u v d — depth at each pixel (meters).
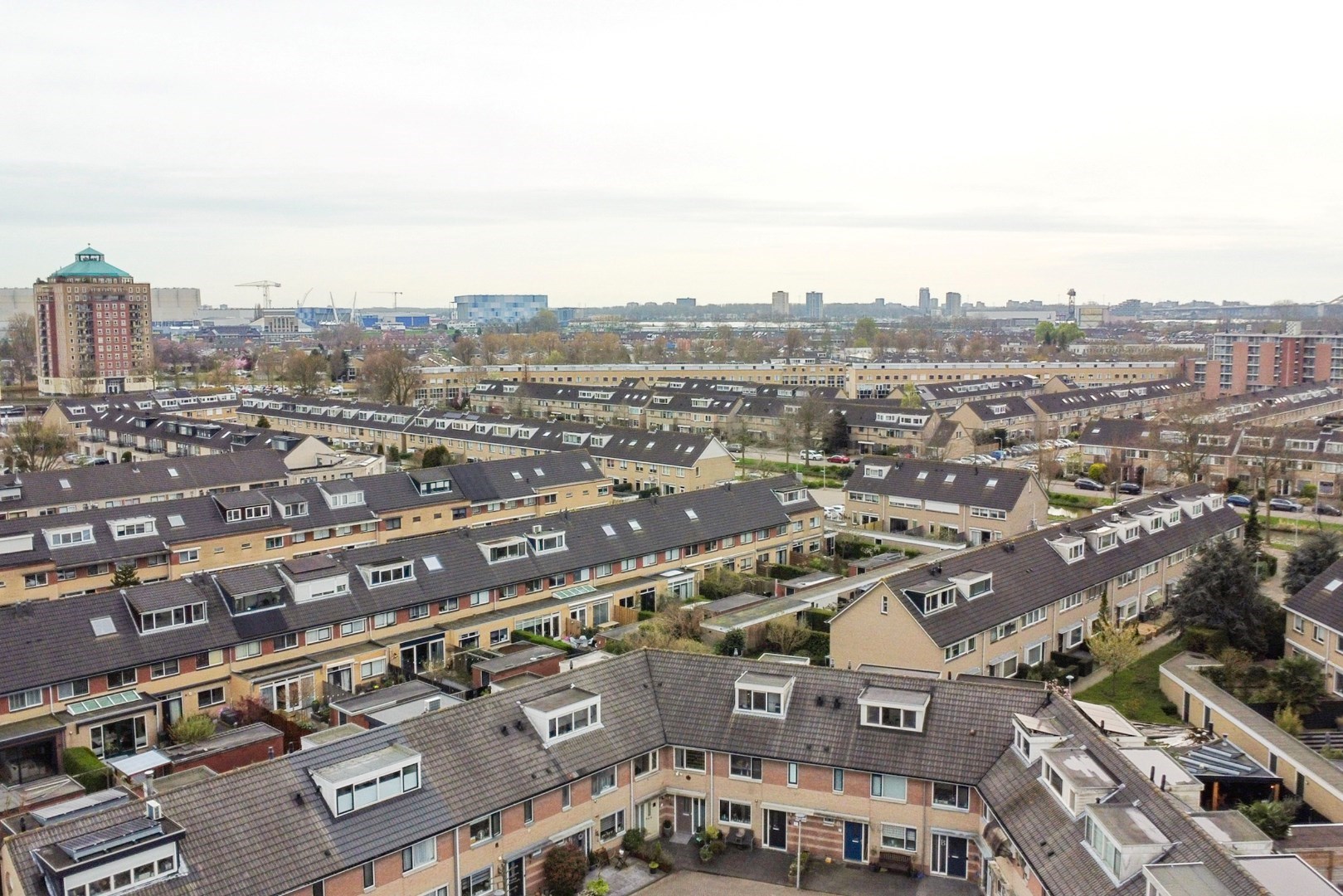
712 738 46.91
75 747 54.97
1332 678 64.00
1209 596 71.06
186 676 61.28
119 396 185.50
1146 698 64.06
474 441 150.62
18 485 99.88
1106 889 33.00
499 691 47.22
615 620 80.12
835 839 45.16
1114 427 146.12
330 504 94.88
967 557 67.94
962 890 42.53
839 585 82.56
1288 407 171.62
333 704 58.78
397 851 38.00
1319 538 81.00
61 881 31.61
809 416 154.75
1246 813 43.94
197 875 34.03
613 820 46.09
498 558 76.69
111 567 82.81
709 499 93.19
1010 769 41.31
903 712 44.69
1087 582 72.56
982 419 168.50
